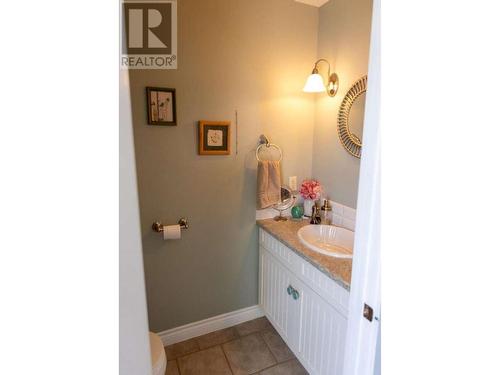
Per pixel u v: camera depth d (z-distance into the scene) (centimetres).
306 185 200
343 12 179
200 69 167
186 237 183
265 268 201
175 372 170
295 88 200
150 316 183
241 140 188
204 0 162
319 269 141
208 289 198
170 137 167
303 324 161
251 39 179
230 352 186
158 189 170
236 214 196
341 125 187
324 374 146
